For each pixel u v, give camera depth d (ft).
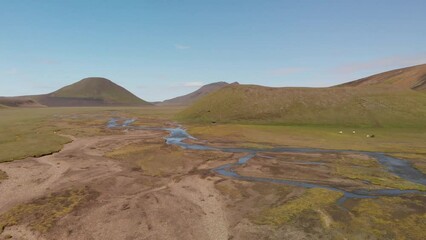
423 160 162.50
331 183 123.44
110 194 109.91
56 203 100.78
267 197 107.34
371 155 175.52
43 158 162.30
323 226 85.10
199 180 127.03
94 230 82.94
